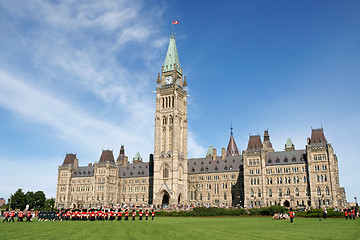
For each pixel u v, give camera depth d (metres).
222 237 38.94
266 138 193.75
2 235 41.09
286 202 154.75
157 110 185.25
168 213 109.75
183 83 193.50
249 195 160.12
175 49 195.38
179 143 181.00
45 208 190.25
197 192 191.88
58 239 36.72
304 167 152.88
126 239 36.56
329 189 142.75
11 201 192.75
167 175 173.88
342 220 73.69
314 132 153.88
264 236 40.12
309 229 49.72
